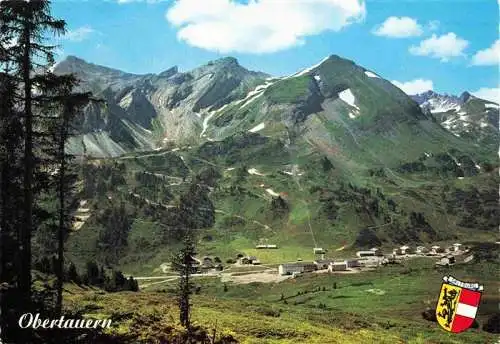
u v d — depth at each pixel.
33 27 33.88
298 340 52.31
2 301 30.42
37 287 46.38
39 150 37.69
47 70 35.44
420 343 70.12
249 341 46.56
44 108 36.16
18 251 35.34
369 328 81.50
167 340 39.59
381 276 197.38
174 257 54.25
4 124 34.03
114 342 34.00
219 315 63.69
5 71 34.00
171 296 85.38
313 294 171.75
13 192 35.97
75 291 75.94
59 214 41.38
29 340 29.25
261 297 183.12
